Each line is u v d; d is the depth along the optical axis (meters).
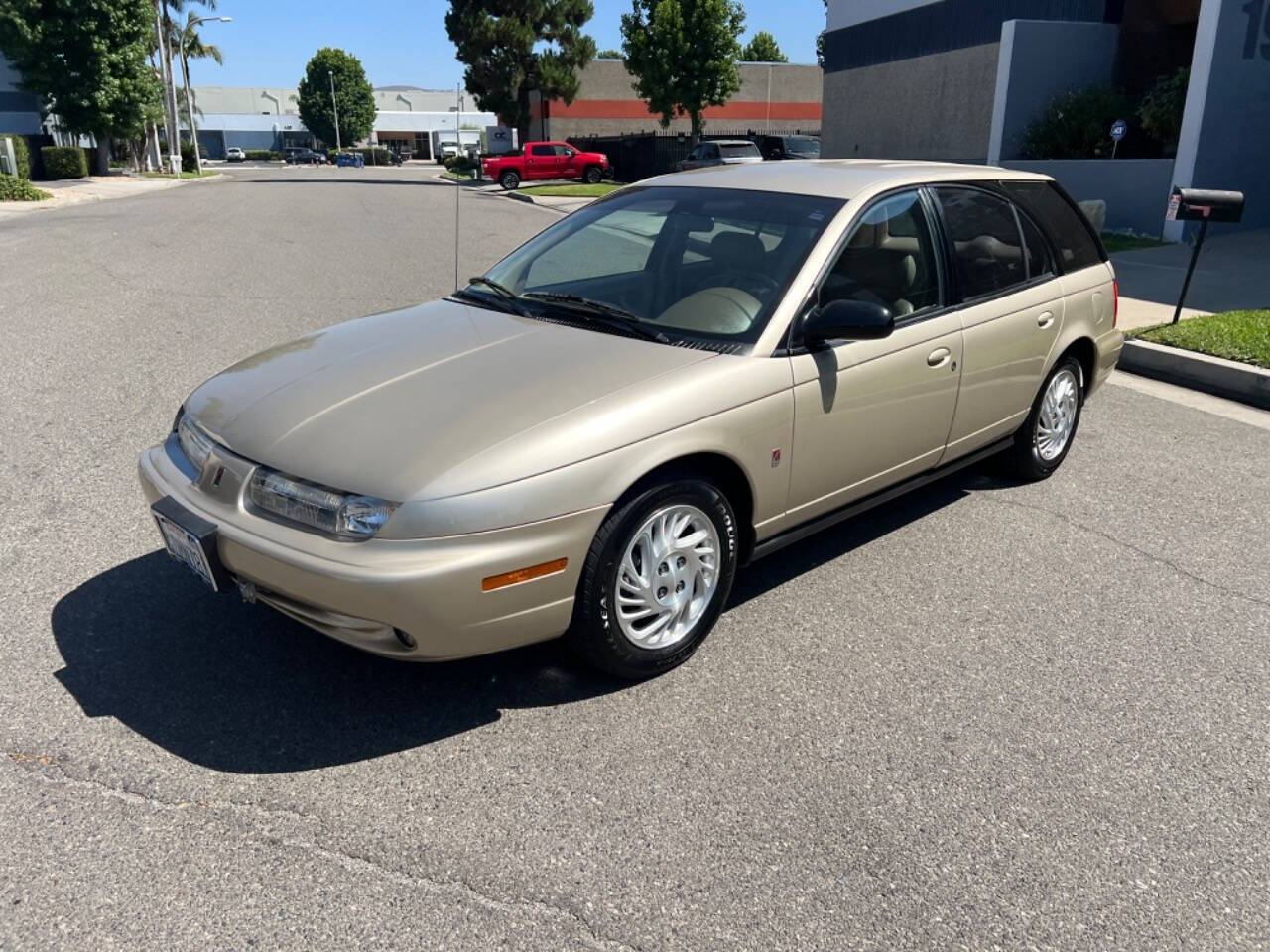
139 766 2.79
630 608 3.16
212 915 2.27
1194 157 13.68
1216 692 3.33
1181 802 2.77
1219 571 4.25
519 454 2.79
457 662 3.39
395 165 94.88
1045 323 4.71
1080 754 2.98
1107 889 2.44
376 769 2.82
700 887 2.41
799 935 2.27
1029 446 5.02
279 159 104.38
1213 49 13.17
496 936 2.24
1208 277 11.16
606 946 2.22
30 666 3.28
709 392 3.18
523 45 41.75
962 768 2.89
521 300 3.95
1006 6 19.53
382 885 2.38
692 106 31.88
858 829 2.62
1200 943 2.28
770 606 3.87
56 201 26.11
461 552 2.70
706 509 3.26
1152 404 6.93
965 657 3.51
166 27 50.62
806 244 3.67
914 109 22.89
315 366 3.42
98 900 2.31
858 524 4.72
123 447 5.35
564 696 3.20
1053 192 5.07
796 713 3.14
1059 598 3.98
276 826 2.57
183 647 3.43
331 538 2.74
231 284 11.11
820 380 3.52
